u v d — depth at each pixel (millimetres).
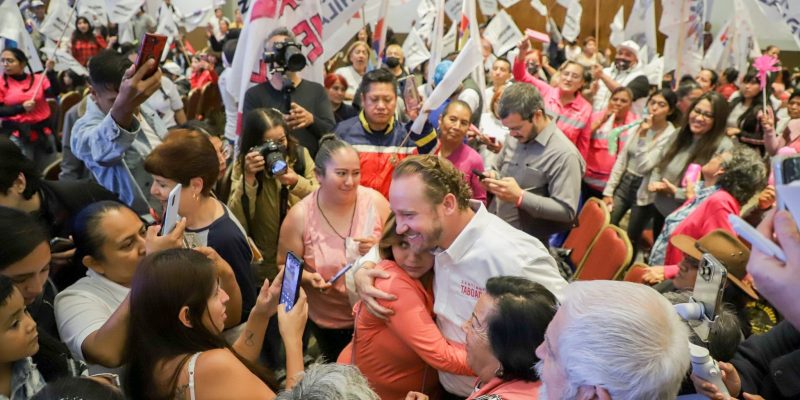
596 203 3568
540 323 1447
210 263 1686
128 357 1663
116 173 2947
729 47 7246
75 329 1878
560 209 3051
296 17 3775
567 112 4914
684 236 2596
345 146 2639
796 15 4375
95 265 2027
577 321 1090
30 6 8016
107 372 1906
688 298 1722
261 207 2930
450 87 3266
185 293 1609
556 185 3113
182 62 9477
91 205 2049
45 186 2389
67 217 2408
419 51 6566
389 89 3352
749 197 3084
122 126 2652
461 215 1914
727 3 10414
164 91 5941
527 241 1949
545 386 1168
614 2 10859
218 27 11180
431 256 1969
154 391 1620
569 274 2650
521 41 5355
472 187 3314
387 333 2008
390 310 1930
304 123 3582
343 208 2697
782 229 977
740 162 3066
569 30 7570
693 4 6066
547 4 10820
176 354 1612
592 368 1048
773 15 4891
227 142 4402
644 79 5879
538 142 3164
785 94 7164
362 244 2598
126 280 2061
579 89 4969
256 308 1991
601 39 11094
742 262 2412
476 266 1896
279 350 2793
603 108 6391
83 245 2006
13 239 1688
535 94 3104
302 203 2734
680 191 4121
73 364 1920
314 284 2561
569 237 3771
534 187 3203
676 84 6035
